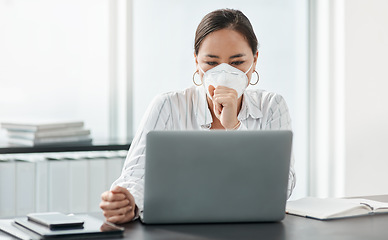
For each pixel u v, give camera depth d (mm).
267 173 1502
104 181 3051
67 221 1446
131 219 1547
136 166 1785
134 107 3391
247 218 1521
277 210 1528
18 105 3131
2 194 2854
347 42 3555
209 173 1475
